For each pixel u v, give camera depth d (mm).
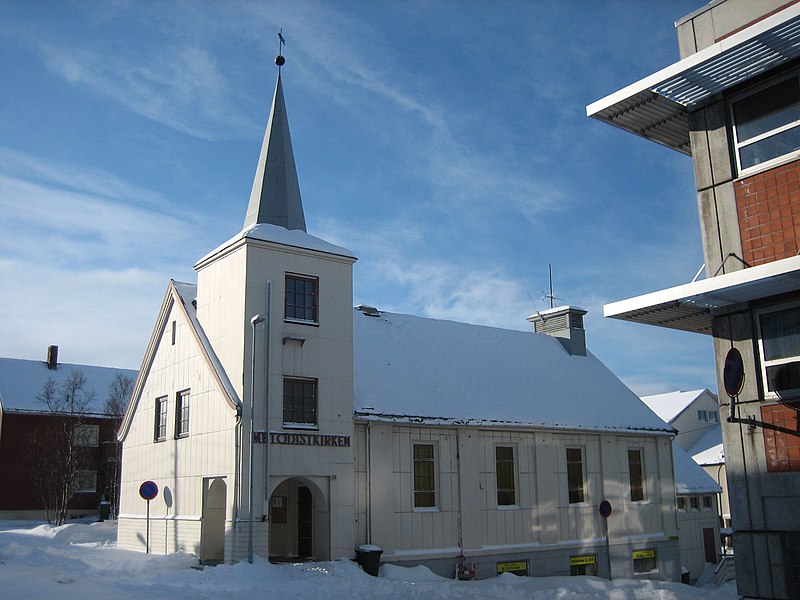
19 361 54219
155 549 25344
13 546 23547
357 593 17125
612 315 13492
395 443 24750
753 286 11602
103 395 54500
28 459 48562
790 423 11984
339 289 24500
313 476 22406
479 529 25969
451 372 29078
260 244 23000
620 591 18766
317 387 23219
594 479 30047
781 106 12469
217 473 22281
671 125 14523
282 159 27219
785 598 11797
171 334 26438
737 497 12539
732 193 12891
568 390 32156
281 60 28875
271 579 18984
